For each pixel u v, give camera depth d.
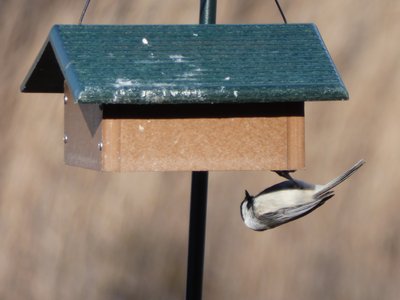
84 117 7.38
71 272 17.70
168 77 6.68
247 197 7.05
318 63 6.98
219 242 14.12
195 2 18.36
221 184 14.59
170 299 15.24
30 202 19.66
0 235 19.91
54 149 19.94
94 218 17.58
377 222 12.16
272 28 7.34
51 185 19.34
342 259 12.37
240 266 13.65
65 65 6.73
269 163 6.99
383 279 11.81
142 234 16.31
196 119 6.88
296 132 7.00
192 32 7.18
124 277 16.30
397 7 13.78
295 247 13.02
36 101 21.38
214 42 7.10
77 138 7.69
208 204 14.55
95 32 7.11
